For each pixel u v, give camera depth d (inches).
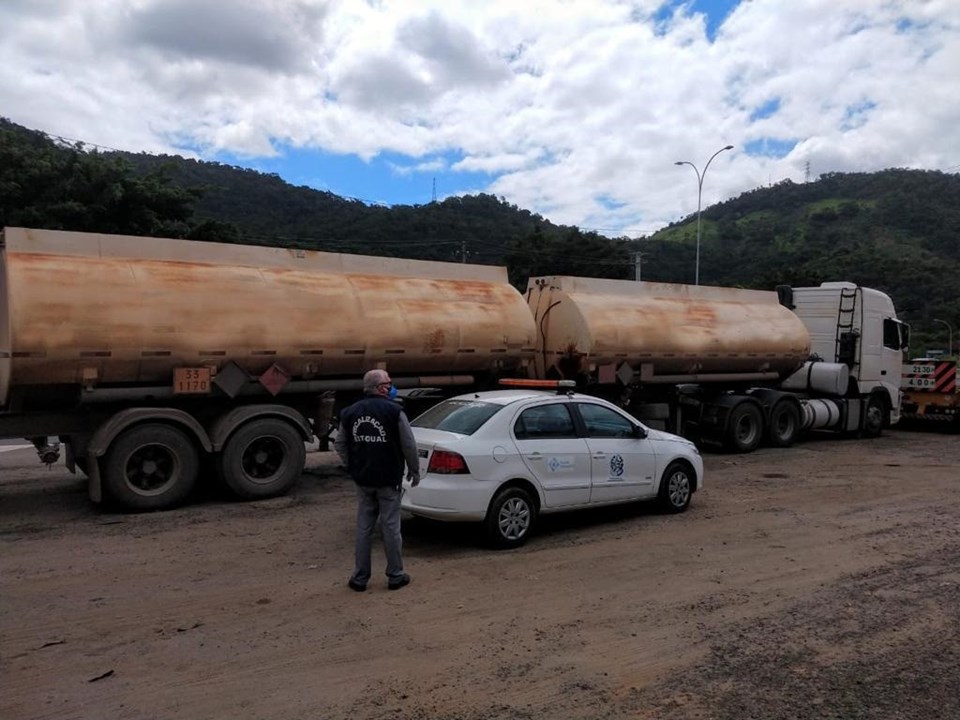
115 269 351.9
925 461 549.3
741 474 482.6
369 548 242.5
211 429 379.9
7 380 330.6
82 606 223.5
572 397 331.3
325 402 411.8
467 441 289.6
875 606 229.5
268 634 202.5
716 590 244.4
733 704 164.6
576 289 529.0
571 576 258.7
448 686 172.2
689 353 553.0
